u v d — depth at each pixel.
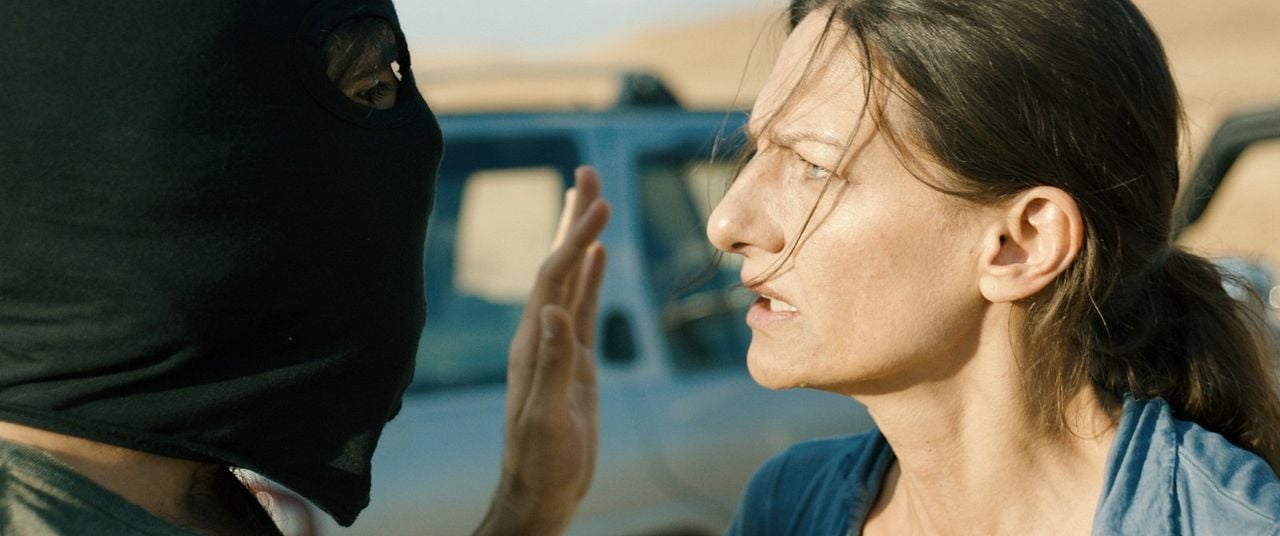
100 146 1.04
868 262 1.37
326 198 1.16
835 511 1.61
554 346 1.61
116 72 1.04
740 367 3.25
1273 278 3.43
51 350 1.07
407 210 1.25
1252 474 1.33
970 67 1.32
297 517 2.51
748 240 1.43
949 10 1.33
